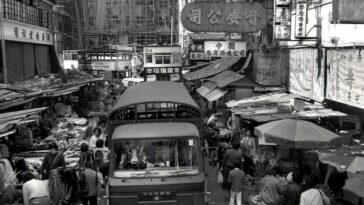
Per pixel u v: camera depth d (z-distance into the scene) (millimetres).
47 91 18812
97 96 33344
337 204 8695
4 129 10438
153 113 10602
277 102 16000
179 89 13609
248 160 13008
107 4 84375
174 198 8750
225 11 18328
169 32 85875
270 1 23422
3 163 10242
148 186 8688
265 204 9078
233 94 20750
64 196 9055
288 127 10195
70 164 13445
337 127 14523
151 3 85250
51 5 37188
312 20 17594
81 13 81875
